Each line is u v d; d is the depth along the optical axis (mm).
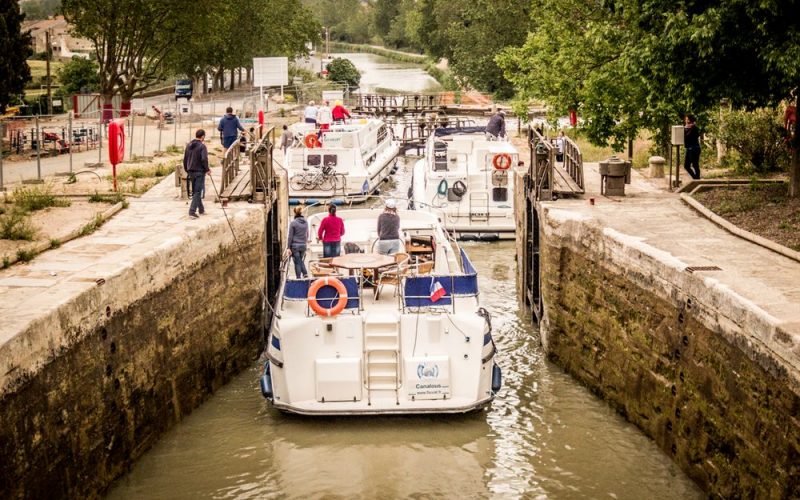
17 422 11211
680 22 18047
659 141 28672
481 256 27750
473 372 15883
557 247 19172
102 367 13680
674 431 14516
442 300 16203
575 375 18500
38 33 151625
